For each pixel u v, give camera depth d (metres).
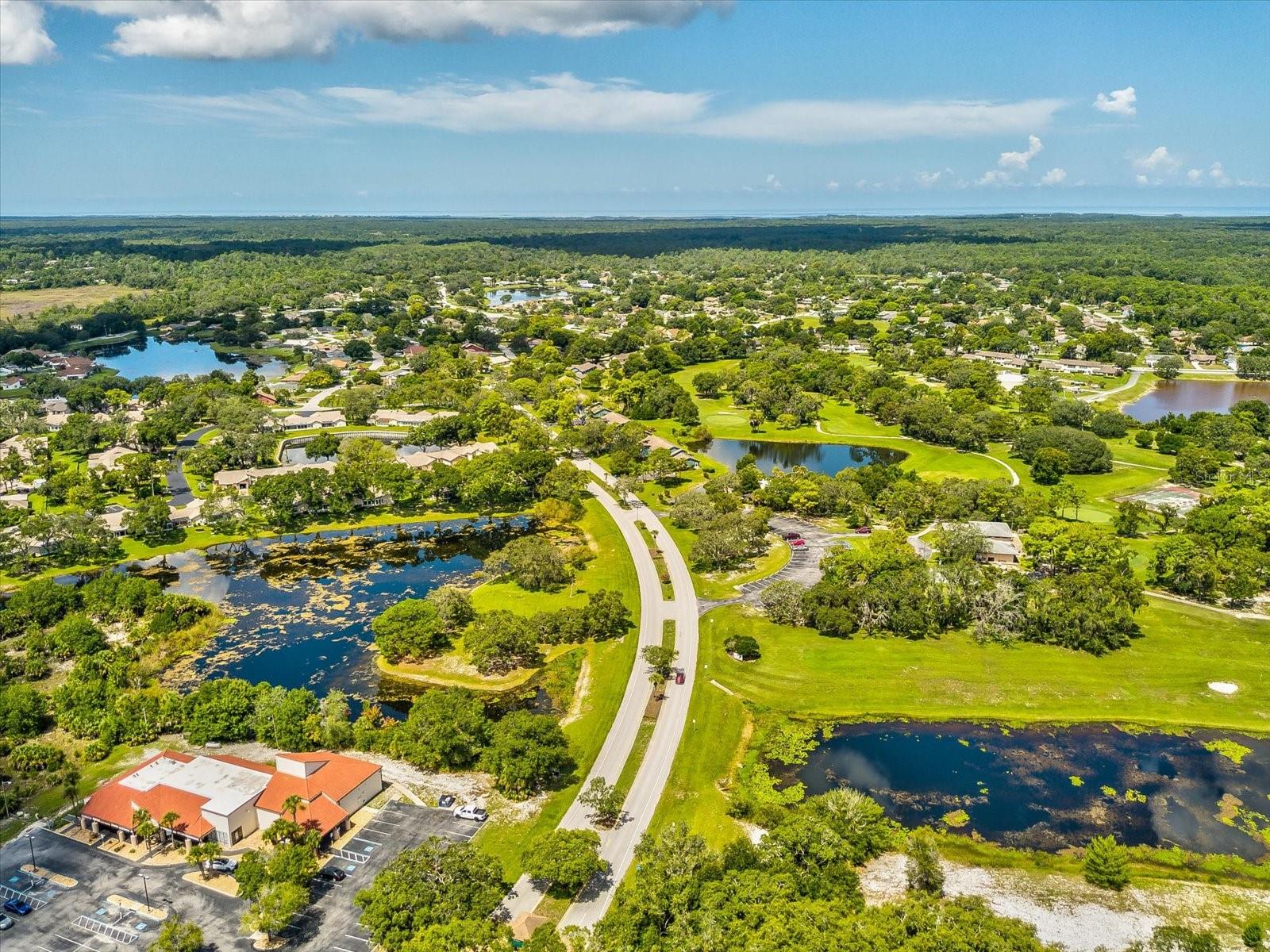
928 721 125.88
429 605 151.50
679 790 109.31
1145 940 86.12
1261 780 113.19
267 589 171.25
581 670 139.38
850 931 76.06
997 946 75.25
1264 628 150.88
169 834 99.44
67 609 152.62
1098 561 164.38
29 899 90.00
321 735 117.62
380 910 82.12
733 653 143.38
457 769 113.94
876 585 154.75
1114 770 115.12
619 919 81.00
